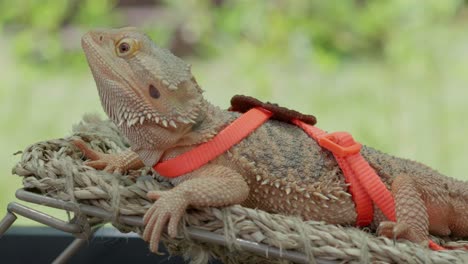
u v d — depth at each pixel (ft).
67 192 2.53
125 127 2.60
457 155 4.16
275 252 2.48
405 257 2.48
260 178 2.63
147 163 2.62
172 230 2.49
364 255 2.47
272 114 2.70
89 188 2.52
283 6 5.10
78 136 2.77
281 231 2.49
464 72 4.79
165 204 2.50
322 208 2.64
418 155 4.16
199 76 4.83
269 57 4.99
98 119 2.89
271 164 2.63
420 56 4.88
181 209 2.50
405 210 2.62
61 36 5.10
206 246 2.54
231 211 2.51
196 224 2.51
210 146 2.61
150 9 5.24
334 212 2.65
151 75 2.56
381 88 4.72
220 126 2.63
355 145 2.66
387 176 2.69
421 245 2.54
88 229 2.56
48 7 5.11
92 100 4.61
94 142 2.79
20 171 2.58
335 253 2.47
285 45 5.03
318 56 4.99
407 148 4.20
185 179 2.60
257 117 2.67
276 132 2.68
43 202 2.54
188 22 5.14
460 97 4.61
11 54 5.03
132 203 2.53
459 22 5.03
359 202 2.64
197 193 2.51
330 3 5.07
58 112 4.49
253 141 2.64
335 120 4.42
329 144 2.65
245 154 2.63
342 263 2.47
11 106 4.54
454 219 2.73
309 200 2.64
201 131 2.61
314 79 4.84
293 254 2.48
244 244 2.48
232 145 2.62
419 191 2.68
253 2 5.13
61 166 2.56
